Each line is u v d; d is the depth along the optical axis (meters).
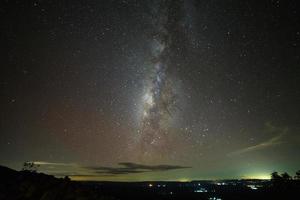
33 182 12.59
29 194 11.12
